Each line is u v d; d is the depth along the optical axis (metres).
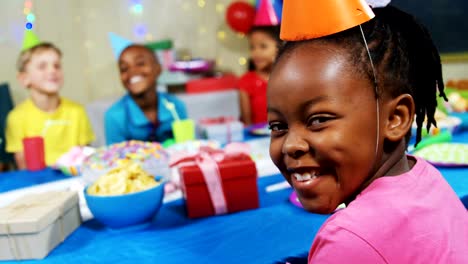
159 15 2.82
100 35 2.82
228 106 2.58
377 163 0.47
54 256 0.76
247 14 2.49
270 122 0.48
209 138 1.51
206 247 0.74
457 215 0.50
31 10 2.53
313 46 0.45
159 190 0.86
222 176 0.88
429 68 0.52
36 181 1.26
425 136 1.22
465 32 2.28
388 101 0.45
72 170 1.27
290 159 0.45
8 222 0.75
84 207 1.00
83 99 2.83
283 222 0.82
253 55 2.28
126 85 1.79
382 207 0.45
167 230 0.84
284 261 0.68
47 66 1.78
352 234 0.43
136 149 1.10
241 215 0.88
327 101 0.43
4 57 2.46
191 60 2.64
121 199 0.81
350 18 0.43
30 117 1.82
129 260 0.72
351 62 0.43
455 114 1.70
